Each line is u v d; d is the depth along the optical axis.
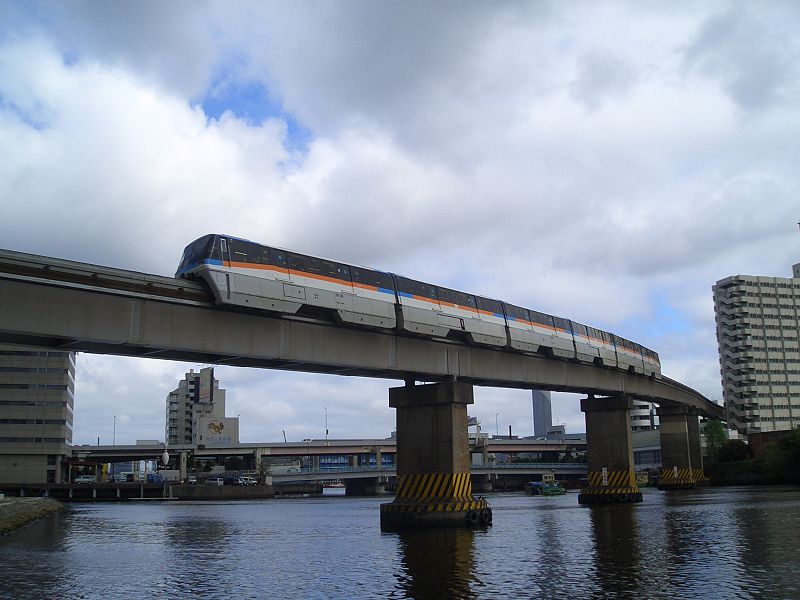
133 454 182.88
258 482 182.00
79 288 38.62
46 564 39.47
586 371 82.06
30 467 155.38
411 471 59.44
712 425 163.88
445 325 59.38
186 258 46.00
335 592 27.91
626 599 24.91
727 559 34.19
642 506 78.25
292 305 47.50
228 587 29.88
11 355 156.88
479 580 29.81
